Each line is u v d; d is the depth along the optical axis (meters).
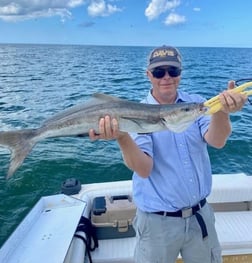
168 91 1.18
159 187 1.14
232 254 1.47
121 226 1.51
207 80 11.09
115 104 1.04
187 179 1.13
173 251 1.16
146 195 1.17
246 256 1.48
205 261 1.18
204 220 1.17
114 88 9.66
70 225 1.33
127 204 1.54
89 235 1.43
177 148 1.13
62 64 19.50
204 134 1.15
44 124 1.11
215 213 1.72
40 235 1.28
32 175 3.29
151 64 1.17
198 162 1.16
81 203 1.49
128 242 1.51
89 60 23.44
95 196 1.68
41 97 8.16
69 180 1.76
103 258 1.42
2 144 1.11
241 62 22.45
